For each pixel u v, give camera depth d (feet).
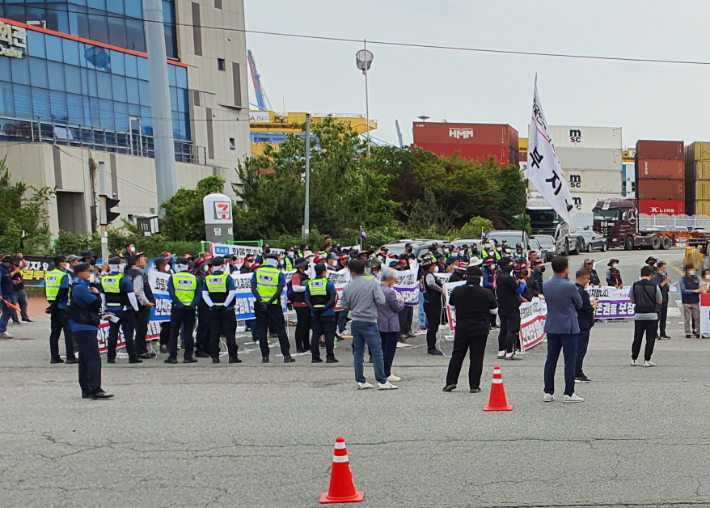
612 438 24.66
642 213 212.84
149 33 114.01
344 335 54.24
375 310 33.88
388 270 35.94
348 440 24.50
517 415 28.14
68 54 128.47
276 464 21.94
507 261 45.11
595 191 251.80
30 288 84.33
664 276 54.95
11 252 86.22
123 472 21.22
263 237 116.88
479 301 32.65
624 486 19.80
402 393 32.94
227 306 42.52
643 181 213.46
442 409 29.30
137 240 93.20
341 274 51.52
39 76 123.03
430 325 46.24
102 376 37.99
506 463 21.86
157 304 46.52
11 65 118.62
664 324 55.21
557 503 18.54
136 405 30.27
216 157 168.14
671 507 18.31
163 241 97.35
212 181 118.32
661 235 190.70
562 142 249.75
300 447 23.73
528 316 49.98
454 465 21.70
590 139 251.60
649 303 41.01
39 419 27.61
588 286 66.39
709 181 212.43
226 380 36.70
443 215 189.16
